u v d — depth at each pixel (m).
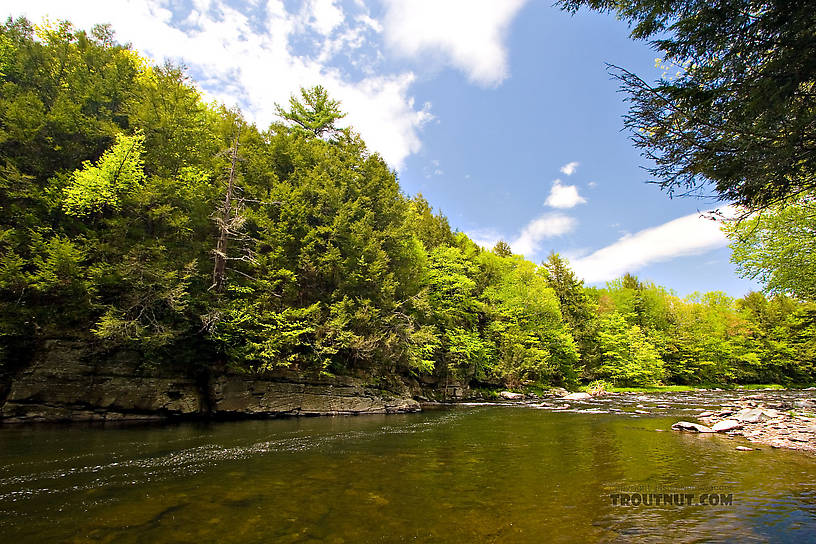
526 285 45.38
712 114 6.23
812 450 10.73
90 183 16.77
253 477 8.23
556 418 19.39
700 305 63.28
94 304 16.41
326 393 21.75
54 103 19.55
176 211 19.97
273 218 24.98
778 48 5.66
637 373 46.00
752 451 10.76
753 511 6.15
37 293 16.38
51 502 6.55
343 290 24.56
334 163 29.72
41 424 15.18
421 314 29.88
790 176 6.32
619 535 5.28
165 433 14.05
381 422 18.06
